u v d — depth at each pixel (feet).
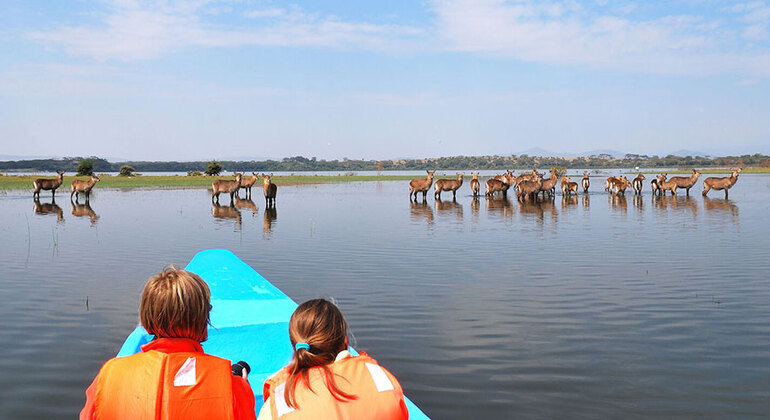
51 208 87.76
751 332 22.53
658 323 23.93
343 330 7.93
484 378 17.93
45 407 15.94
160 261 39.73
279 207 89.76
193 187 165.89
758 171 341.82
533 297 28.53
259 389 13.92
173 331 7.75
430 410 15.72
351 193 135.23
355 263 38.22
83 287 31.50
